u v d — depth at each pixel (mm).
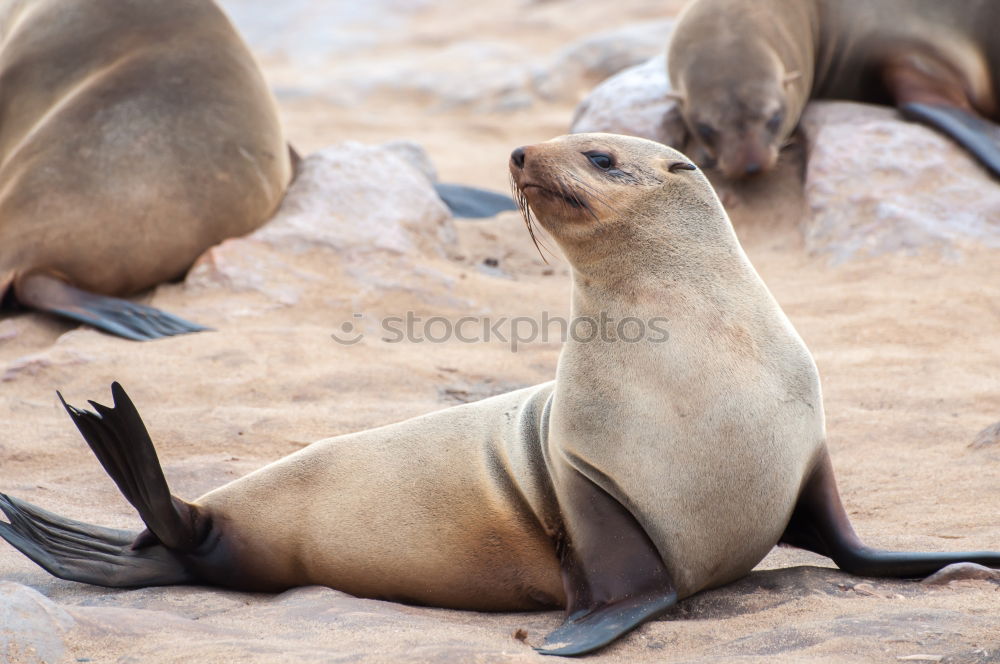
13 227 35594
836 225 39156
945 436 23594
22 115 39406
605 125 46594
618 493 15828
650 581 15445
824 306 34250
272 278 35562
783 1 44969
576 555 15875
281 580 18188
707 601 16172
